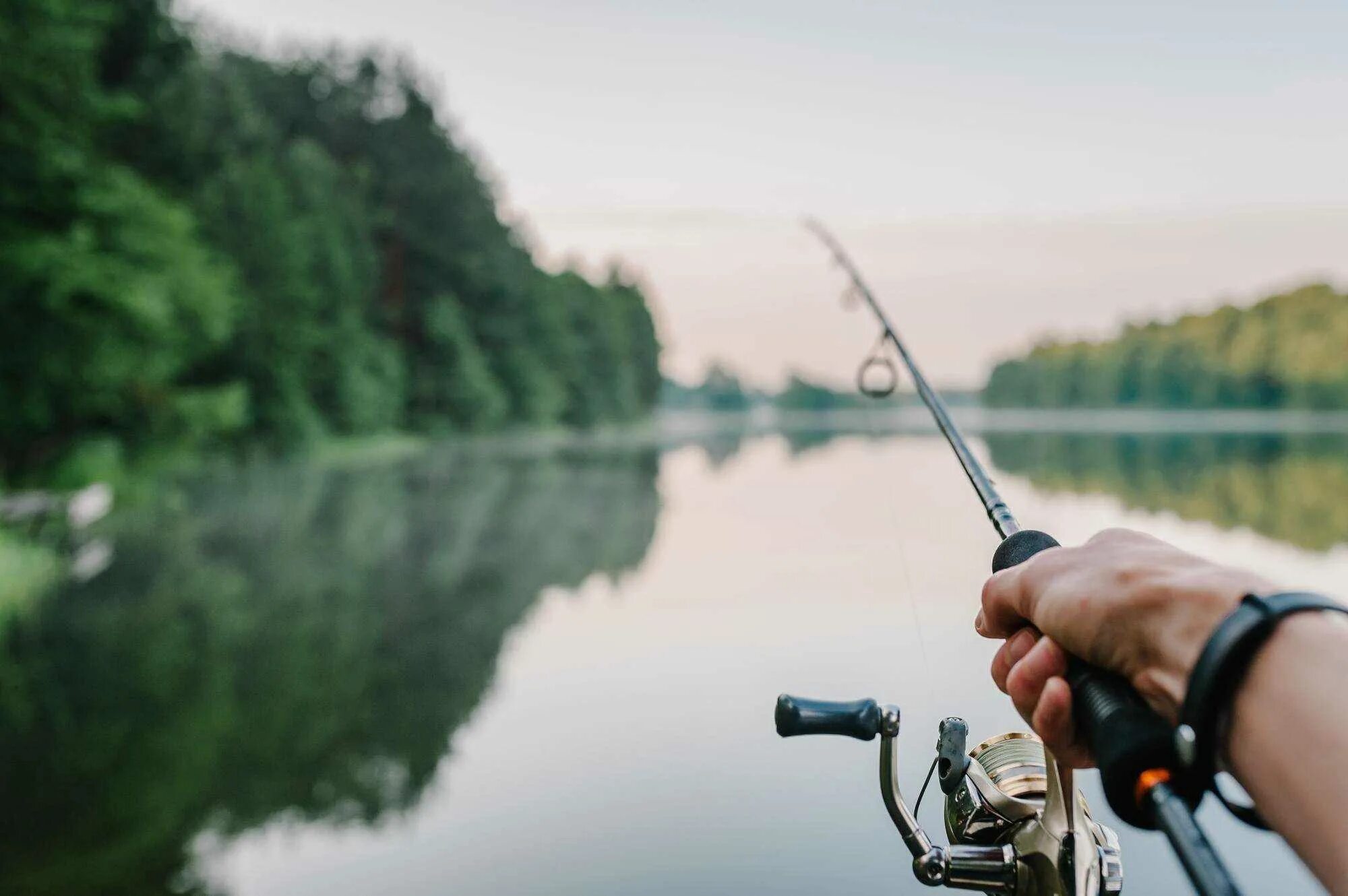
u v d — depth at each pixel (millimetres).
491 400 67625
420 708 6582
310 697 6977
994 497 968
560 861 4082
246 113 43750
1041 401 138500
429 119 67312
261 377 41750
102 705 6824
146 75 28781
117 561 13859
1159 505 19344
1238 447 56688
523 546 15242
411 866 4160
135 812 4898
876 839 4066
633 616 9203
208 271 25375
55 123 19828
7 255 19469
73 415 24062
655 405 134250
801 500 22578
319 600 10859
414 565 13453
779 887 3693
